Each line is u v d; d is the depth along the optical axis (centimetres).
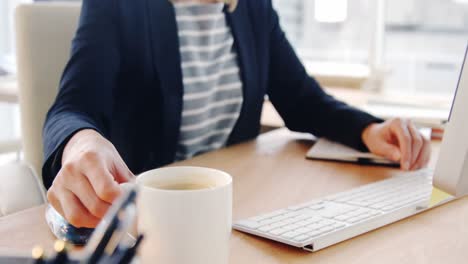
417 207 71
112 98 99
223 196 47
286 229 62
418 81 248
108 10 103
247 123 127
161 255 46
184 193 45
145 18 107
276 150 106
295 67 132
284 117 127
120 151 107
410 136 95
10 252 37
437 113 132
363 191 78
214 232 47
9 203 81
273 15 134
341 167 94
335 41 250
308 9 253
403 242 62
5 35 227
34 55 115
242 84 124
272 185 82
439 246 61
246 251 58
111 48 100
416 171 93
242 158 99
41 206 71
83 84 92
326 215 66
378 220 66
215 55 120
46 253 33
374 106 148
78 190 55
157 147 111
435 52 243
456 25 238
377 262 56
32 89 116
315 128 116
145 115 110
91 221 56
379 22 211
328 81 208
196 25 115
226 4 122
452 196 74
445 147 71
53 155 69
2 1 226
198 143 119
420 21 242
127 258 33
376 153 98
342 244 61
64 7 119
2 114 250
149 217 46
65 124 74
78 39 98
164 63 108
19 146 132
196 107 116
